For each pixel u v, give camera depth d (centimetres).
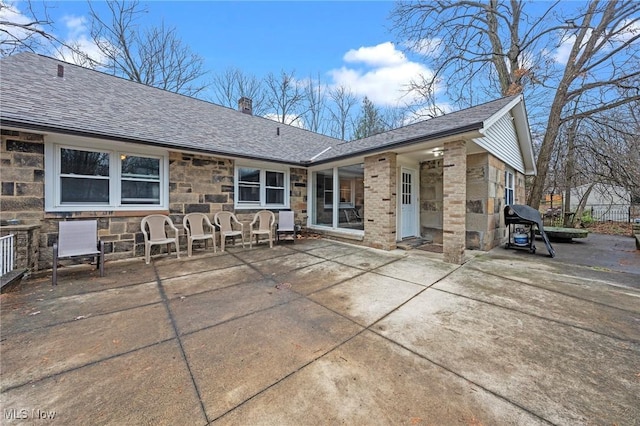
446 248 536
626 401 165
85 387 177
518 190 946
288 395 171
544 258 566
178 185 628
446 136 500
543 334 249
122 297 343
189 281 412
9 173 432
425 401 166
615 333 250
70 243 431
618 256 583
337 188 811
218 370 197
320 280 418
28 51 664
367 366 201
